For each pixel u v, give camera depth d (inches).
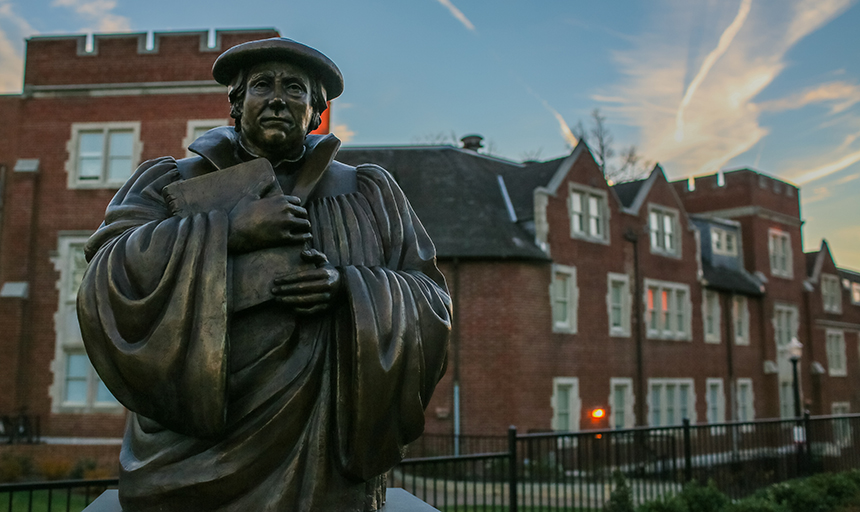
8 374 681.6
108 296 62.1
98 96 731.4
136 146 718.5
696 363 948.0
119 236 67.1
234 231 64.4
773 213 1203.9
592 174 832.9
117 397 62.7
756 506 295.9
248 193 67.5
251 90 73.0
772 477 418.3
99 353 62.2
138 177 76.7
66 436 681.6
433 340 68.2
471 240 717.3
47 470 567.2
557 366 732.7
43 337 700.7
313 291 63.2
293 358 65.1
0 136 735.1
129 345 60.3
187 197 67.6
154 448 64.1
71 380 698.2
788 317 1195.9
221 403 59.3
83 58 735.7
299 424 63.4
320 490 63.1
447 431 676.7
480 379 685.9
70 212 720.3
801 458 440.1
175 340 59.3
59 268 711.1
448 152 852.0
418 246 80.0
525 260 719.1
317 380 65.1
